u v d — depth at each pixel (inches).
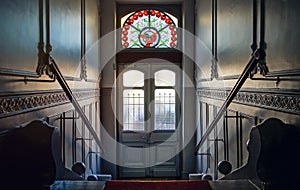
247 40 127.6
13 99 88.7
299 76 82.7
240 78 123.4
